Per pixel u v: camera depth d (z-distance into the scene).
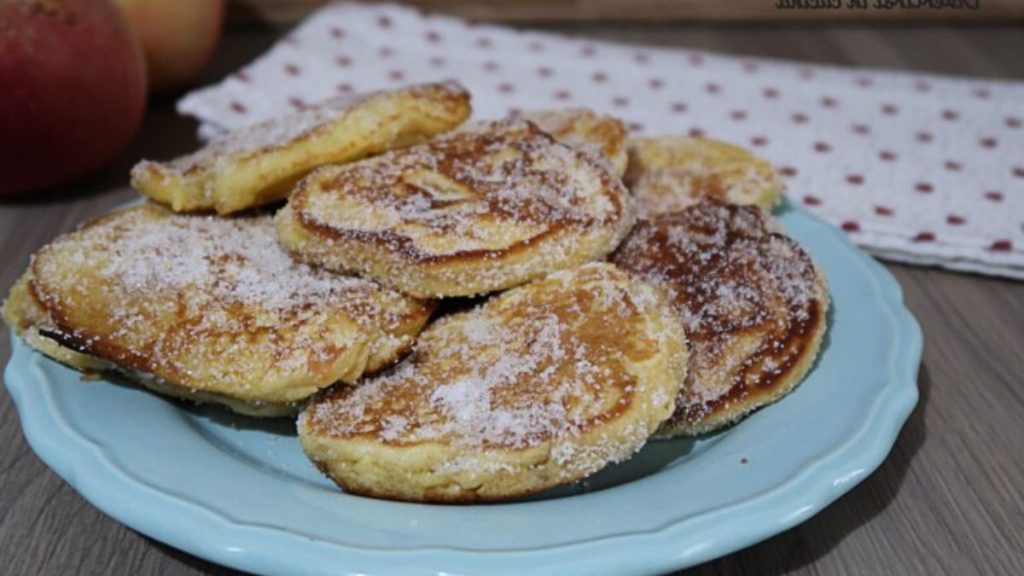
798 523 0.33
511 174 0.40
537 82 0.58
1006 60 0.64
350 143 0.41
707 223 0.42
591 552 0.32
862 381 0.37
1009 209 0.48
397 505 0.33
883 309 0.40
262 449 0.37
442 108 0.43
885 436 0.35
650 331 0.36
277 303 0.37
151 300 0.37
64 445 0.35
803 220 0.44
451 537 0.32
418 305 0.37
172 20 0.56
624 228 0.39
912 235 0.47
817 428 0.36
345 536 0.32
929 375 0.42
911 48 0.65
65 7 0.49
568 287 0.37
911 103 0.57
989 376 0.42
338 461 0.34
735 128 0.54
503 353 0.36
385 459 0.34
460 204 0.39
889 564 0.35
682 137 0.49
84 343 0.36
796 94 0.57
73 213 0.50
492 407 0.34
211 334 0.36
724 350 0.38
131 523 0.33
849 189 0.50
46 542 0.36
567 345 0.36
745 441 0.35
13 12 0.47
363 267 0.38
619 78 0.59
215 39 0.59
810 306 0.39
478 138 0.42
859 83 0.58
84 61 0.49
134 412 0.36
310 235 0.38
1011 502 0.37
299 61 0.58
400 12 0.64
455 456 0.34
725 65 0.60
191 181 0.41
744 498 0.33
